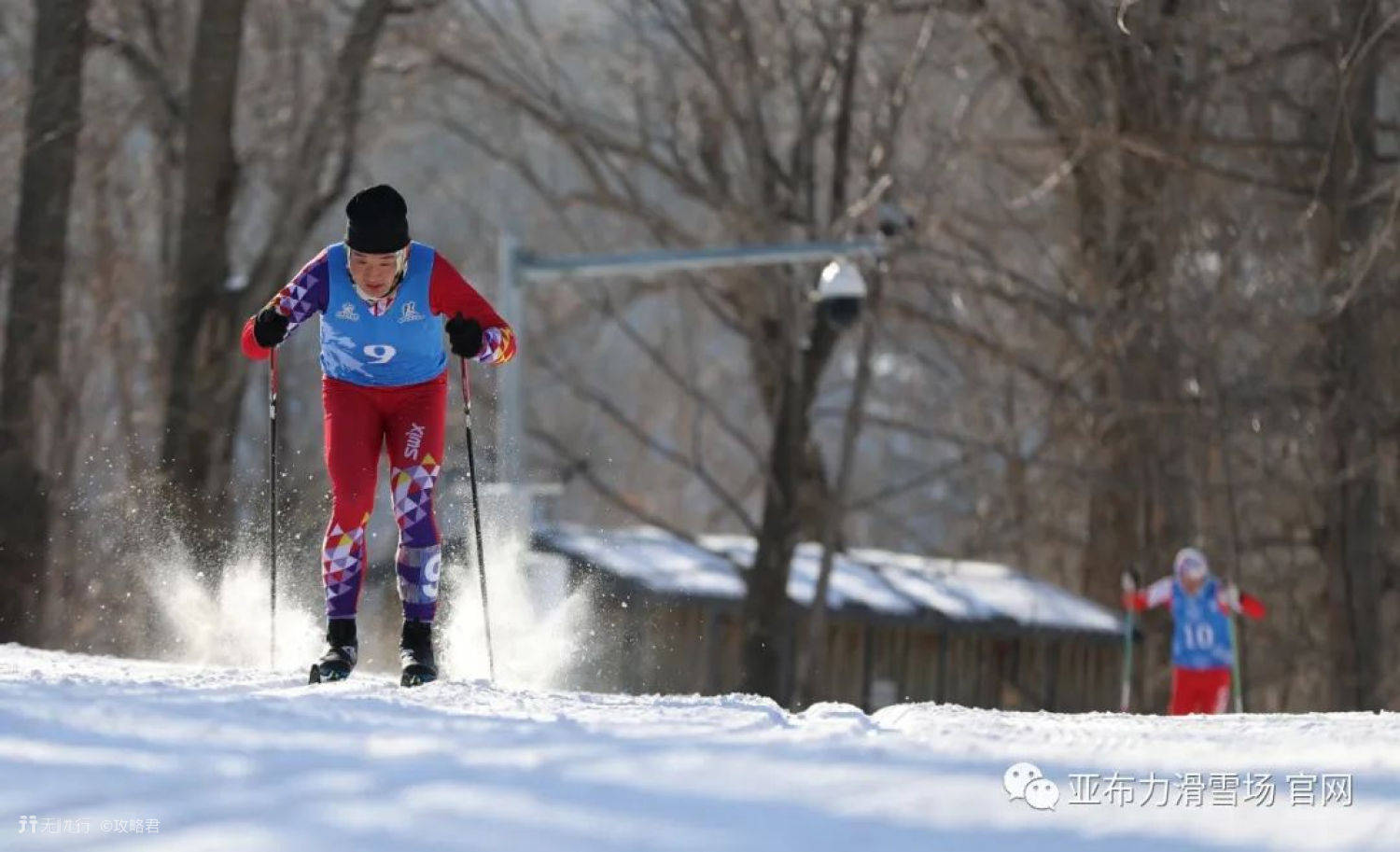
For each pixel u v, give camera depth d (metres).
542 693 16.78
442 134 91.00
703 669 62.31
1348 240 55.50
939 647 68.38
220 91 57.09
